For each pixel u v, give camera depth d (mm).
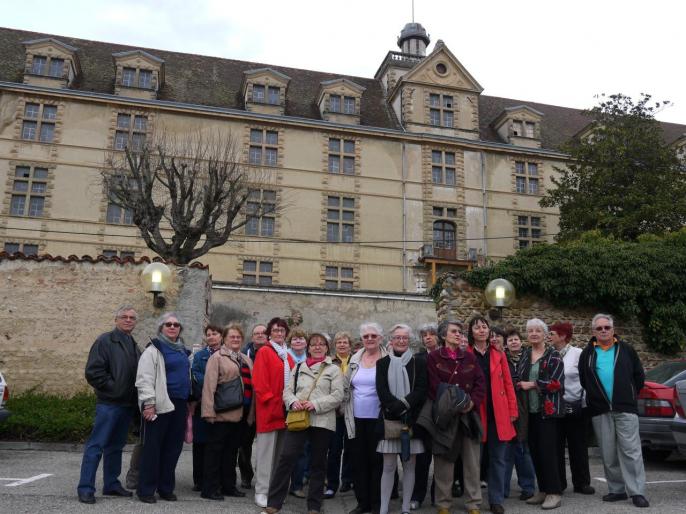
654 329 14727
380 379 5949
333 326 18156
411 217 33031
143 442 6160
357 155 33250
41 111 29594
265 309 17797
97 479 7512
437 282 15531
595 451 10438
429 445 5980
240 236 30422
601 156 26062
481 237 33594
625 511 6039
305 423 5840
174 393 6387
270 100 33281
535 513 6121
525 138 36000
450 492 5953
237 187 22000
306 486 7484
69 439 10727
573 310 14883
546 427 6465
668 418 8445
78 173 29297
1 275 12617
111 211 29453
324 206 31984
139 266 13297
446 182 34000
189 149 26516
